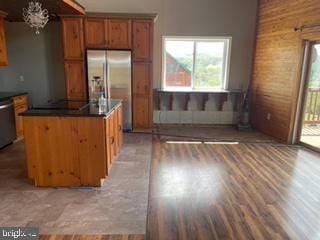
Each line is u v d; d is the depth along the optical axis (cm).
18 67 555
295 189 299
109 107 325
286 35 471
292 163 379
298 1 438
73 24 488
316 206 264
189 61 606
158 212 250
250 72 606
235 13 574
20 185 301
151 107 530
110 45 499
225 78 611
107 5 560
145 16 487
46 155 289
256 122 588
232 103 610
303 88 449
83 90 516
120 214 245
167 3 564
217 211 253
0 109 407
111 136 325
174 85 618
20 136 474
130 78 509
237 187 304
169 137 512
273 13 512
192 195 284
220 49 604
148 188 298
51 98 571
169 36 580
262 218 242
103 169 293
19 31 540
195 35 581
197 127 601
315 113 536
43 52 551
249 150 438
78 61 504
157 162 380
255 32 582
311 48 433
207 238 214
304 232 223
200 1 565
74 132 284
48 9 421
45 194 281
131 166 361
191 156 407
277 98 503
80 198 274
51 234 214
